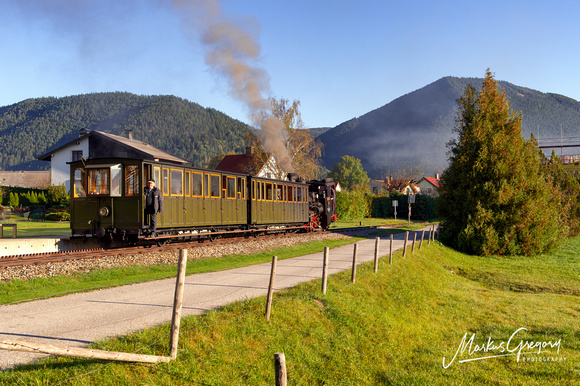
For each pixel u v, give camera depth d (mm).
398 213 71812
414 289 15016
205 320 7422
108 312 7867
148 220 16953
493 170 28484
